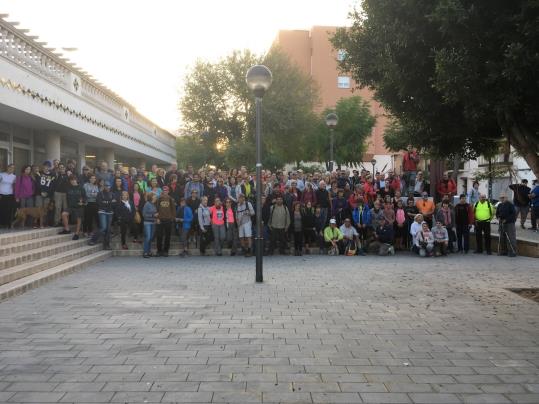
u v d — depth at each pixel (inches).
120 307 287.0
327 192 584.7
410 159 711.1
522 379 176.1
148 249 534.0
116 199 551.2
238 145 1285.7
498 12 235.8
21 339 222.4
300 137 1374.3
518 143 278.7
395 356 201.0
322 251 573.3
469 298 316.2
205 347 211.3
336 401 156.6
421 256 544.1
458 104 276.2
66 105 617.6
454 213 588.7
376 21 279.3
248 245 538.0
